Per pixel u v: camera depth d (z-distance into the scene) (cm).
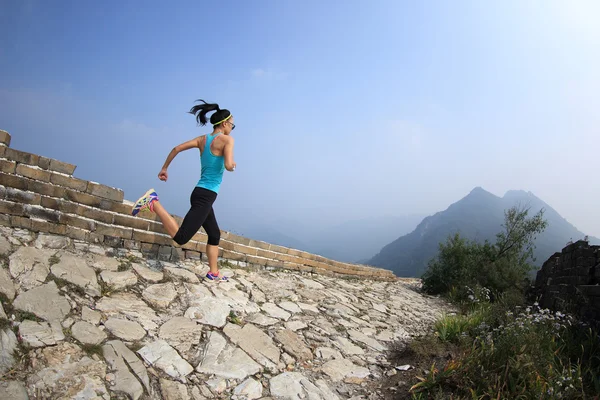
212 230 494
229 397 310
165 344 343
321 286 719
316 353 428
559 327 477
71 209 440
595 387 347
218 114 460
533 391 329
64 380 259
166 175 462
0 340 264
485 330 505
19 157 407
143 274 445
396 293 920
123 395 268
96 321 335
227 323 418
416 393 363
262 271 681
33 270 354
